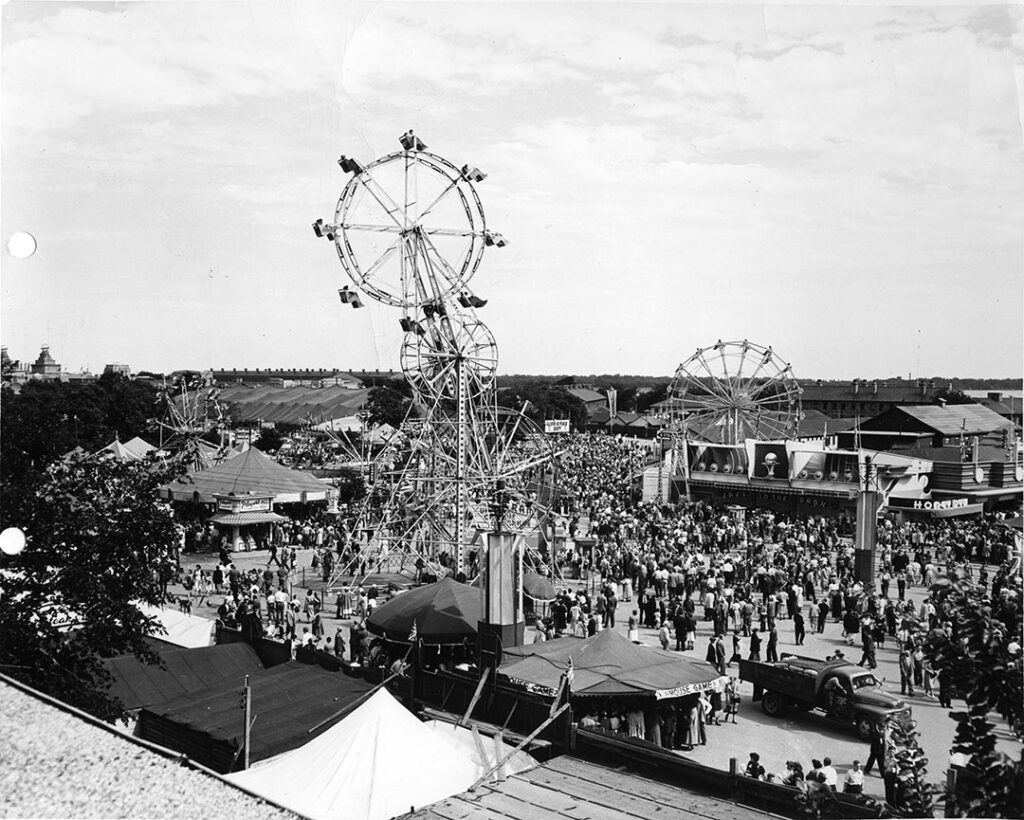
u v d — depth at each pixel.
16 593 18.89
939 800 9.75
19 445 19.88
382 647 29.42
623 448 123.88
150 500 20.86
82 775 8.98
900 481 67.00
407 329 48.56
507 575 23.83
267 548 57.62
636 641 32.78
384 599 40.59
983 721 9.09
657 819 14.23
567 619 36.31
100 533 19.86
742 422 83.88
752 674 26.56
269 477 61.16
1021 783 8.87
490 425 53.88
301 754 16.33
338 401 151.75
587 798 15.20
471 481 46.69
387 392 115.06
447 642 27.03
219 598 41.78
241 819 8.62
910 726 10.78
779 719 25.84
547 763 17.14
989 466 68.44
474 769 16.23
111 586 19.59
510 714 20.30
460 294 48.59
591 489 80.62
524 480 59.25
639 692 21.56
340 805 14.67
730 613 36.66
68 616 19.42
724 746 23.33
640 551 47.56
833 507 68.94
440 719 20.83
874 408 117.19
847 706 24.25
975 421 86.75
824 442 79.50
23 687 11.04
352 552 49.31
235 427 125.38
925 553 47.78
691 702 23.45
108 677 19.78
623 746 16.94
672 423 85.25
